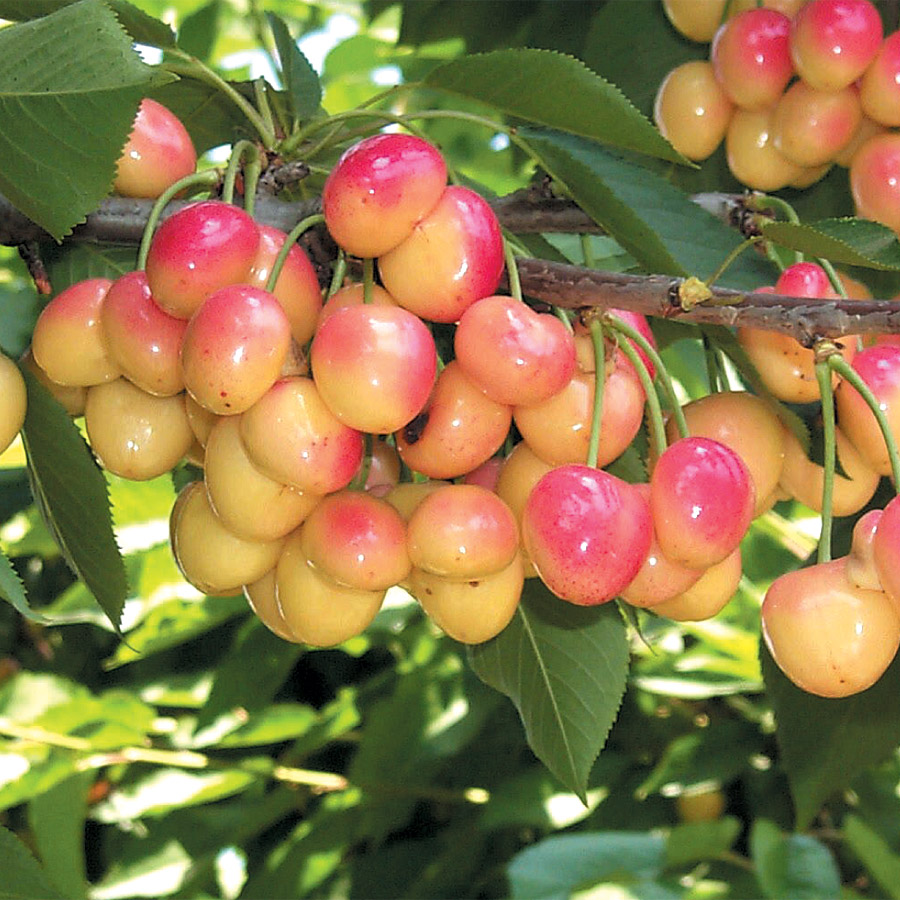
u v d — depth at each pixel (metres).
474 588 0.41
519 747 0.74
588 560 0.38
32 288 0.63
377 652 0.82
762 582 0.71
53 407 0.42
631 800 0.71
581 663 0.45
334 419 0.38
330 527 0.39
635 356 0.41
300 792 0.71
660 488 0.39
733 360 0.44
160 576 0.65
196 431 0.42
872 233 0.45
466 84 0.46
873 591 0.39
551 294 0.41
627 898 0.57
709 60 0.61
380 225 0.39
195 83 0.52
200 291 0.39
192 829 0.73
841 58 0.50
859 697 0.50
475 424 0.40
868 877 0.69
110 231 0.46
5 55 0.39
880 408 0.39
